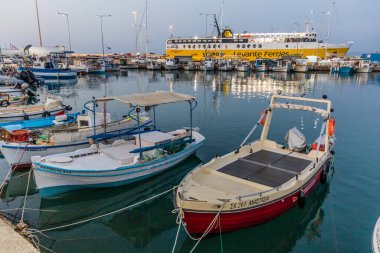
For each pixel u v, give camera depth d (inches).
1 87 1523.1
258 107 1296.8
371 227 428.1
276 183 425.4
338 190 530.9
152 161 541.3
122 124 731.4
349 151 727.7
